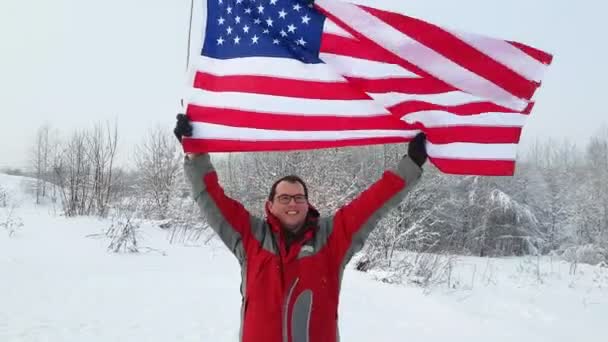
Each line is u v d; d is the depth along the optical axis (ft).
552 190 117.19
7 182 137.90
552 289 44.04
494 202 101.91
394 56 9.68
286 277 8.57
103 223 69.82
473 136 9.42
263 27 9.98
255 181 82.48
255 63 9.91
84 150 89.20
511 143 9.45
